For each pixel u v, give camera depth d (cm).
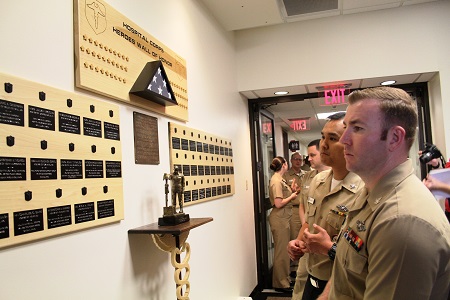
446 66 313
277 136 632
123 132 153
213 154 264
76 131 122
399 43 325
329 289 119
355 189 163
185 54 231
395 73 324
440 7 317
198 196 227
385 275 81
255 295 367
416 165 351
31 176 102
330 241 142
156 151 180
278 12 304
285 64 351
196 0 258
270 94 384
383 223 85
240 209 335
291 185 403
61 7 121
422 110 352
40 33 111
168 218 158
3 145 94
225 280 272
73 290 117
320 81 342
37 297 103
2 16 98
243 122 377
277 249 374
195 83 245
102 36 140
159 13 197
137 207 159
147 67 169
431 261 77
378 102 92
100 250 132
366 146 93
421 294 76
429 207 82
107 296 134
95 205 129
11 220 95
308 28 348
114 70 146
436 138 334
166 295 178
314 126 671
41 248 106
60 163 114
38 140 106
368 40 332
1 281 92
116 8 155
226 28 329
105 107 140
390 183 92
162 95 171
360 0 304
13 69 101
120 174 145
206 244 238
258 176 401
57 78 117
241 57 362
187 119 220
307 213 192
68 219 115
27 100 103
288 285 375
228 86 328
